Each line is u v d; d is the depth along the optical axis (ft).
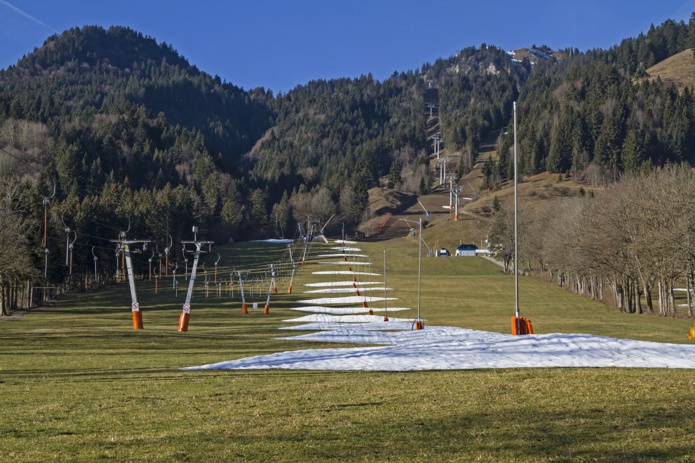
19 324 204.85
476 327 201.36
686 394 57.77
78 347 122.01
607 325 193.57
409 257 602.85
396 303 329.93
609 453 41.04
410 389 64.90
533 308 297.74
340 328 196.03
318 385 69.21
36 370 87.15
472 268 536.83
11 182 315.37
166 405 59.57
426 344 117.39
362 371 82.23
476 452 42.01
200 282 456.45
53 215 347.77
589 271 281.13
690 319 222.69
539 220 446.60
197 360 98.68
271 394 64.13
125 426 51.31
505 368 81.00
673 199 222.07
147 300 352.69
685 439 43.42
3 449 44.93
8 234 224.94
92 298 360.69
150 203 524.11
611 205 255.91
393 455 41.83
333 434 47.34
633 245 228.22
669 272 225.15
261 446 44.57
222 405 59.11
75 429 50.57
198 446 44.86
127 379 76.69
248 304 329.72
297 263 562.66
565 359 89.04
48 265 315.78
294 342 138.51
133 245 465.88
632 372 72.49
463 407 55.31
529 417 51.03
